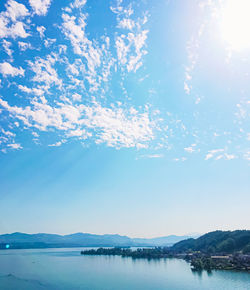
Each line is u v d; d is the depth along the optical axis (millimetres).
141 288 198500
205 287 195250
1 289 194875
